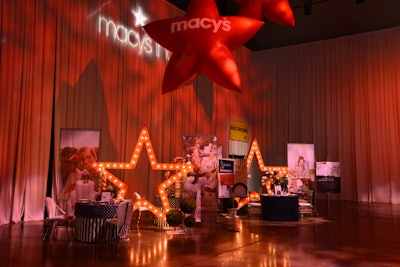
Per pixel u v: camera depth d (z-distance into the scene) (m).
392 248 5.23
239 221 7.84
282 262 4.40
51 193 7.99
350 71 13.70
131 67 10.00
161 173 10.77
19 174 7.24
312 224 7.50
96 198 6.12
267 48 15.47
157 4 11.05
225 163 7.38
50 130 7.90
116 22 9.65
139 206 6.64
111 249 4.94
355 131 13.40
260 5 7.04
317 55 14.40
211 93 13.15
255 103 15.48
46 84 7.85
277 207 7.92
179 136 11.55
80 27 8.69
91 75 8.91
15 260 4.31
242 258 4.57
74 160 7.01
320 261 4.48
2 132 7.00
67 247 5.01
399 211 9.94
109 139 9.30
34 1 7.71
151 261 4.35
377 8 13.25
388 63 13.05
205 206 7.42
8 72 7.15
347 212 9.67
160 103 10.89
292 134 14.70
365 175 13.15
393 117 12.85
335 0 13.98
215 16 6.41
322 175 8.70
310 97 14.45
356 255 4.80
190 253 4.79
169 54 11.28
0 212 6.91
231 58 6.41
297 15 14.70
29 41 7.55
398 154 12.70
